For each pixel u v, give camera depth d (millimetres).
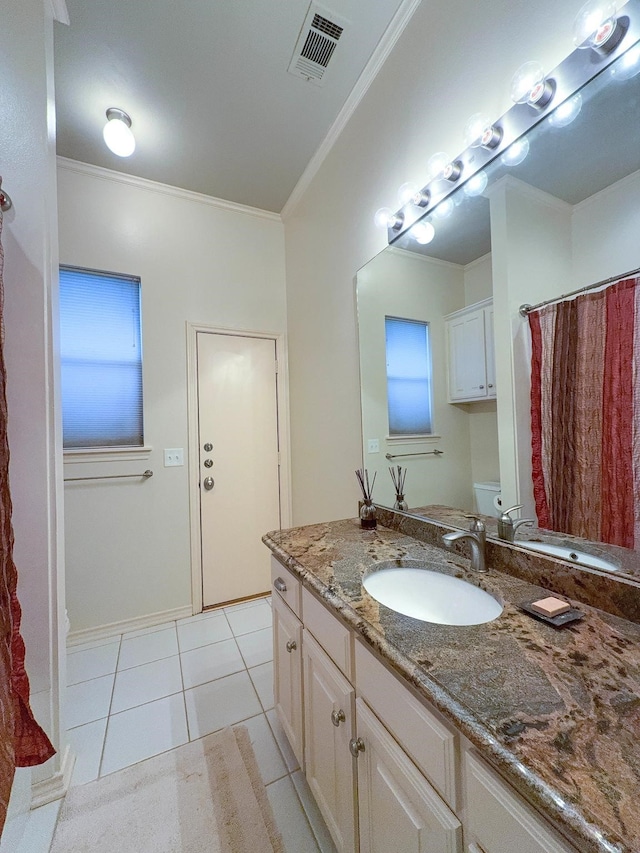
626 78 780
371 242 1756
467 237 1209
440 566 1121
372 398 1781
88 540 2186
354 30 1482
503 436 1112
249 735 1443
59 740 1200
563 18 911
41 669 1153
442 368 1354
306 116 1895
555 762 448
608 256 823
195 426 2508
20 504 1119
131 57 1558
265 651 2023
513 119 1018
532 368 1017
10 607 894
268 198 2613
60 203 2164
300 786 1231
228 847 1045
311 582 1025
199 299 2557
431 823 606
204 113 1857
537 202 971
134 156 2162
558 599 846
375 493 1772
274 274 2834
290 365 2814
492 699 557
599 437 852
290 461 2840
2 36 1134
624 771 433
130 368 2369
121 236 2324
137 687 1735
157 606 2357
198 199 2557
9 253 1113
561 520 937
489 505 1163
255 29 1466
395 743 714
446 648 693
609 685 581
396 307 1585
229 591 2600
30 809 1103
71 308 2221
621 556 806
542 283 976
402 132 1509
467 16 1179
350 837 875
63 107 1803
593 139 842
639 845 348
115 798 1184
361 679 834
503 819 486
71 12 1373
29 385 1130
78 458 2164
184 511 2459
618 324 809
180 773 1275
